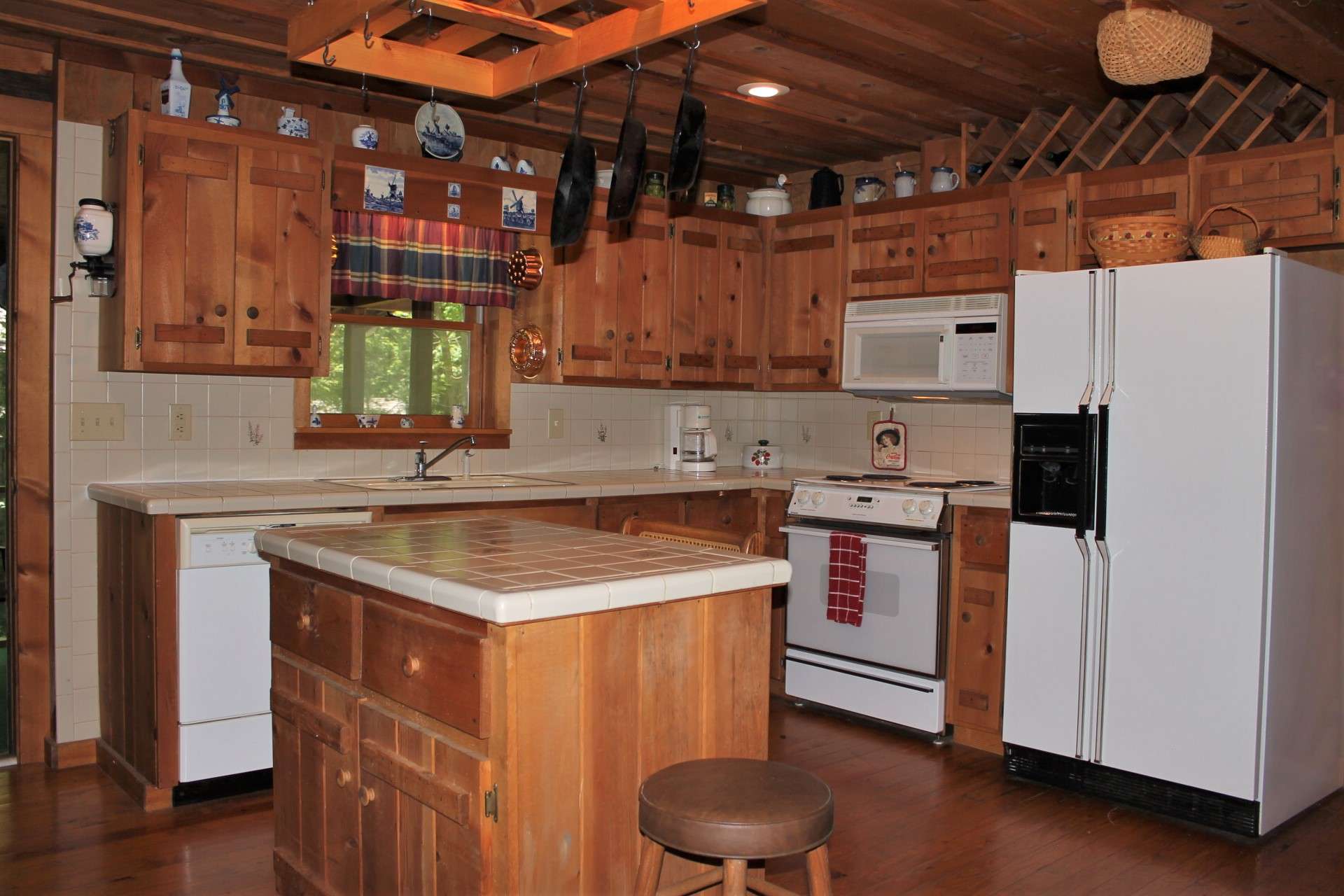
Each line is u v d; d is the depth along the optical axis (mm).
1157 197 3574
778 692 4395
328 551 2117
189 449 3625
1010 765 3439
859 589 3947
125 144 3188
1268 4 2736
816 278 4645
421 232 3953
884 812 3111
